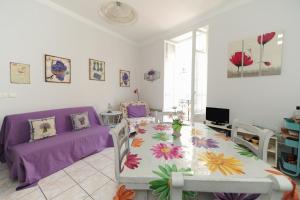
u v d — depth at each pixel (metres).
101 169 2.20
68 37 2.99
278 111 2.21
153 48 4.35
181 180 0.48
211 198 0.78
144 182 0.74
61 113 2.73
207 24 3.02
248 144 1.27
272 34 2.21
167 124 1.90
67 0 2.62
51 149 2.06
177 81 4.46
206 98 3.12
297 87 2.05
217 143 1.23
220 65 2.83
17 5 2.30
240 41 2.54
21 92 2.39
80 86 3.24
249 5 2.42
